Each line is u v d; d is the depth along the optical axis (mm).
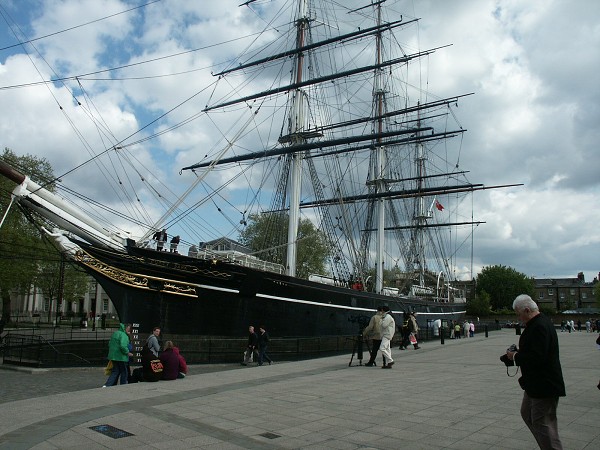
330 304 30172
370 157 57156
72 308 77625
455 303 60094
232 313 24391
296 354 26047
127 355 14016
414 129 38719
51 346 21312
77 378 17922
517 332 44250
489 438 7246
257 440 7168
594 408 9211
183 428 7832
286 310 26938
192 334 23047
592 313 92375
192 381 13656
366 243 56438
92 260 21188
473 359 19922
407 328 26359
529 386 5336
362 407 9625
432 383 12891
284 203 39938
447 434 7492
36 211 20562
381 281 52000
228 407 9633
